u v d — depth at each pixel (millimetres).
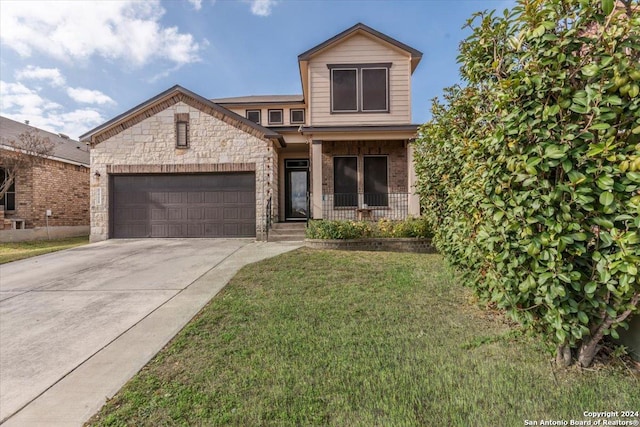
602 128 1969
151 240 10180
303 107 13906
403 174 11109
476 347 2906
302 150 12984
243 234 10430
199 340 3209
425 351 2852
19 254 8141
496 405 2105
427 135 5344
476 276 3195
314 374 2531
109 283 5438
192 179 10547
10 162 11914
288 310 3926
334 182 11195
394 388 2314
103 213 10414
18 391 2508
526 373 2451
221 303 4230
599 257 2080
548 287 2197
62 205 14289
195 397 2303
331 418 2033
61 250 8594
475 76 3113
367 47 10977
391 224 8695
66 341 3336
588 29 2225
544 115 2137
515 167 2279
